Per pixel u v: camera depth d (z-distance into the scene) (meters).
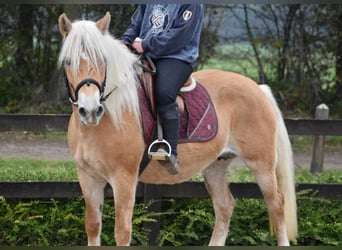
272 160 5.06
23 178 5.78
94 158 4.27
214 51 11.50
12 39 11.07
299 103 11.56
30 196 5.32
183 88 4.70
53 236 5.38
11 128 5.38
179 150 4.62
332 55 11.46
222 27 11.55
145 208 5.32
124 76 4.23
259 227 5.54
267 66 11.77
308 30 11.43
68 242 5.38
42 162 8.48
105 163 4.27
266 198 5.11
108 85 4.13
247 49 11.75
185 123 4.65
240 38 11.69
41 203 5.43
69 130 4.50
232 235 5.49
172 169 4.46
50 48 11.27
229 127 4.96
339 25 11.34
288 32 11.45
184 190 5.43
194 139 4.66
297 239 5.54
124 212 4.30
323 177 6.14
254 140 4.99
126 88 4.29
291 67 11.61
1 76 11.23
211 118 4.77
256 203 5.57
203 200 5.57
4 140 10.04
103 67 4.04
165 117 4.42
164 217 5.52
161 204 5.48
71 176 5.87
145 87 4.48
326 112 7.25
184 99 4.68
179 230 5.43
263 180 5.05
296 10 11.30
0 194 5.30
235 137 5.02
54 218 5.31
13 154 9.07
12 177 5.79
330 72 11.58
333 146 10.50
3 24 10.98
